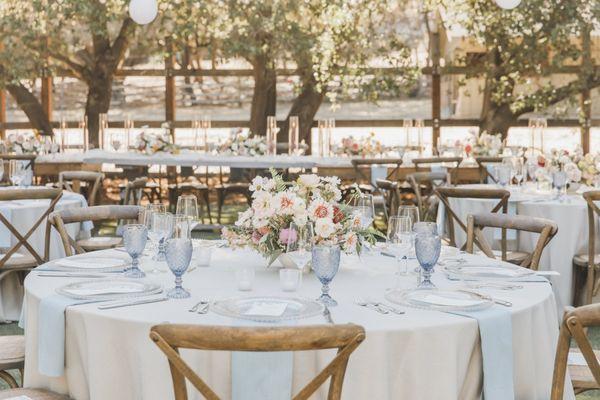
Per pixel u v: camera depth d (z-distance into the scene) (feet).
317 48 36.94
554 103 39.96
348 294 7.98
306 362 6.76
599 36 40.04
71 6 35.35
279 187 9.02
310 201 9.02
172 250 7.66
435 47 41.45
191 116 42.47
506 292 8.13
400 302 7.46
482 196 15.69
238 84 42.39
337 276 8.94
